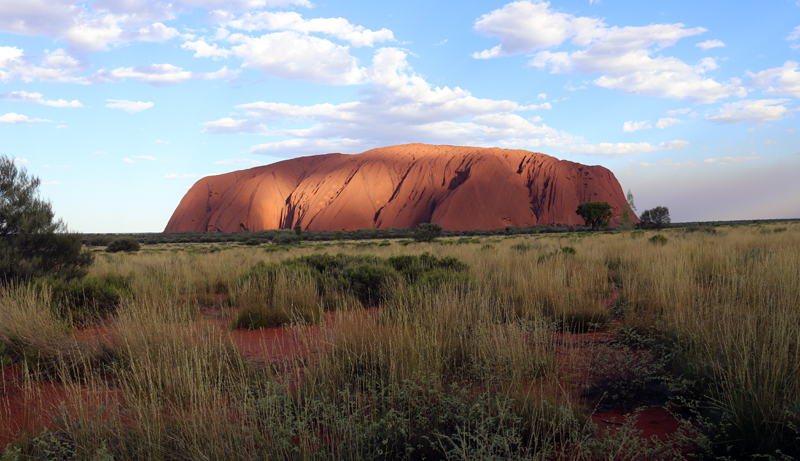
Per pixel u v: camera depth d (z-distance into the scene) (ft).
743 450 8.51
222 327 22.18
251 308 24.26
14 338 15.81
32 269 28.37
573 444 9.10
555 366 13.56
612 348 15.62
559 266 31.40
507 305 20.52
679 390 11.29
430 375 11.30
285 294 26.02
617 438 8.54
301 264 39.27
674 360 13.46
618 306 23.59
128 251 123.03
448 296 19.16
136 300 24.59
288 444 8.37
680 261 29.76
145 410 9.53
